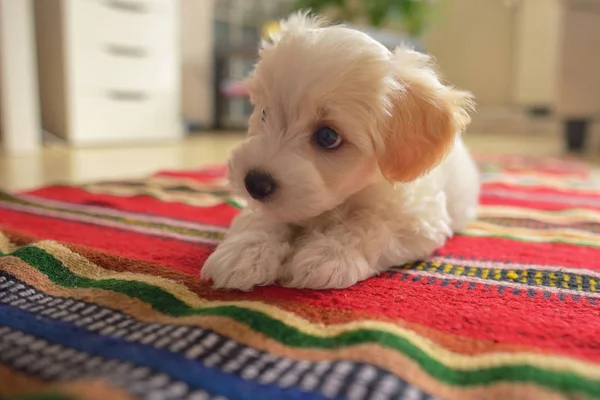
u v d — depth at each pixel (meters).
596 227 0.60
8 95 1.18
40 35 1.42
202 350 0.33
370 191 0.47
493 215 0.66
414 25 1.88
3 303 0.38
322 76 0.43
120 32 1.47
